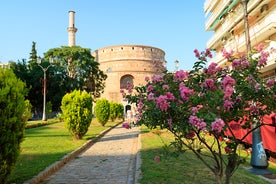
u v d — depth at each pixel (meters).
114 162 9.42
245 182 6.69
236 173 7.45
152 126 4.41
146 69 64.50
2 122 5.14
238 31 26.94
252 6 22.62
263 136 10.80
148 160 8.75
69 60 45.41
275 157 10.83
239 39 24.05
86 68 46.19
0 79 5.38
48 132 18.39
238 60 4.68
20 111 5.71
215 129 3.58
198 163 8.31
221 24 32.03
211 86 4.09
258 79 4.60
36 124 23.56
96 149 12.38
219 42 32.34
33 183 6.46
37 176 6.88
